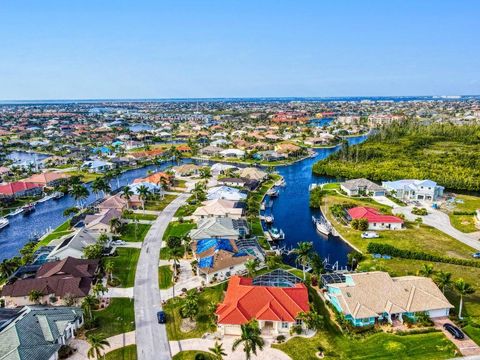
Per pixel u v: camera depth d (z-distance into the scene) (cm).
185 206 15912
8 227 14662
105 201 15838
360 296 8288
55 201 17925
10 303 9012
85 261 10450
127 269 10538
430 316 8194
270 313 7844
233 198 16438
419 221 13812
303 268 10250
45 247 11800
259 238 12812
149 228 13675
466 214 14612
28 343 6981
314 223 14625
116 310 8612
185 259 11150
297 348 7262
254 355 7056
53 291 9062
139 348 7362
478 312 8369
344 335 7656
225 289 9300
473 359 6919
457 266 10606
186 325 8044
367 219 13450
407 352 7112
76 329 7931
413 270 10406
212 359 6994
